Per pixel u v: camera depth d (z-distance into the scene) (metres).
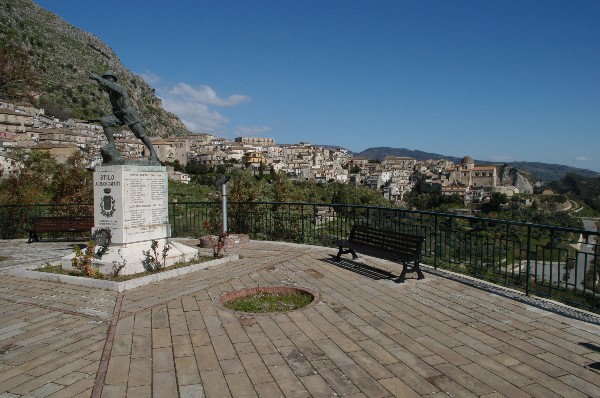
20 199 16.64
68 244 12.64
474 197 95.69
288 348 4.66
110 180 8.08
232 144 152.88
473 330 5.20
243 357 4.43
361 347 4.69
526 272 6.68
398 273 8.08
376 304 6.23
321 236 12.68
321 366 4.22
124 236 7.98
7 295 6.71
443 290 6.93
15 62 24.31
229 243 10.91
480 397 3.63
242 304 6.31
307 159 142.50
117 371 4.11
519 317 5.65
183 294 6.67
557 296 6.41
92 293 6.77
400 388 3.78
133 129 8.62
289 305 6.32
